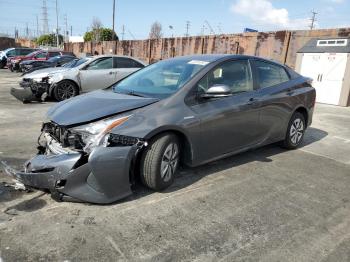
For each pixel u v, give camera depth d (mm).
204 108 4242
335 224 3479
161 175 3891
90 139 3441
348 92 12461
